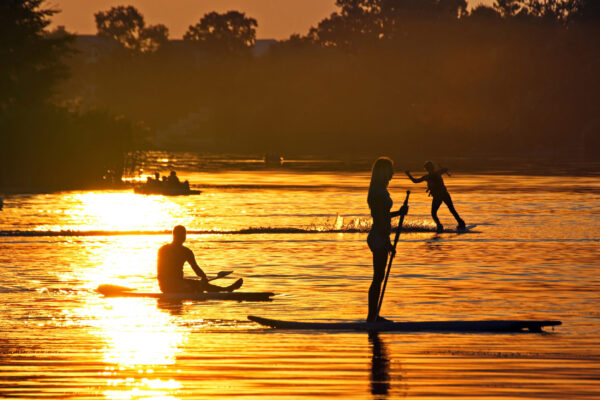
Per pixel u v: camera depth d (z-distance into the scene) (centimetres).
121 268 5706
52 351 3272
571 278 5188
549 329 3700
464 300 4428
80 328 3728
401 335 3584
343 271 5562
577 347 3344
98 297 4553
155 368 3011
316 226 8675
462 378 2872
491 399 2620
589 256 6275
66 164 17388
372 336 3569
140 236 7800
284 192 13950
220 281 5194
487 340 3484
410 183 17125
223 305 4331
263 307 4278
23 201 12362
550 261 5997
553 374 2919
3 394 2680
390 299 4466
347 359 3153
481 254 6400
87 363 3083
